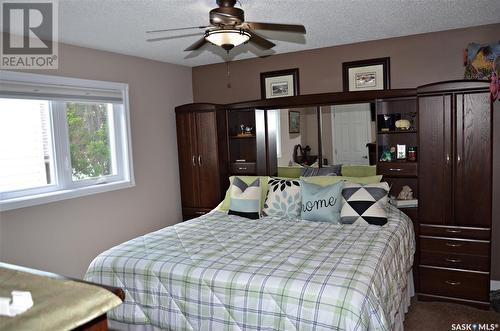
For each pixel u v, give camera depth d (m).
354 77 3.97
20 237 3.08
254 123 4.40
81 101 3.57
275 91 4.41
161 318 2.31
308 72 4.20
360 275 2.05
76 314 1.03
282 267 2.22
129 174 4.09
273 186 3.64
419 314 3.11
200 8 2.65
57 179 3.45
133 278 2.41
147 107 4.32
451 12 3.00
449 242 3.28
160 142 4.49
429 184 3.33
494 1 2.76
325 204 3.23
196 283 2.21
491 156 3.10
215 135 4.36
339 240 2.71
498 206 3.47
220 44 2.42
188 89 4.91
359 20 3.12
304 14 2.93
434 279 3.35
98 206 3.73
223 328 2.11
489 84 3.04
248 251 2.55
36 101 3.30
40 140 3.34
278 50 4.16
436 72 3.61
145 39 3.42
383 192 3.20
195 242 2.80
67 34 3.16
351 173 3.92
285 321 1.95
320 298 1.91
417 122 3.34
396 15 3.03
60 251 3.37
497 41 3.36
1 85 2.96
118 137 4.05
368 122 3.83
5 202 2.97
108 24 2.95
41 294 1.15
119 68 3.97
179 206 4.79
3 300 1.05
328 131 4.02
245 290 2.07
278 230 3.06
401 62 3.74
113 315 2.43
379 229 2.94
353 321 1.81
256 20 3.05
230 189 3.81
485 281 3.17
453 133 3.21
